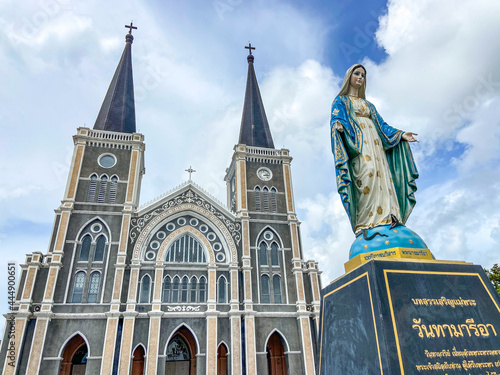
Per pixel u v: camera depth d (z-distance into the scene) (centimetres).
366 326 543
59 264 3212
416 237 667
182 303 3303
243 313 3362
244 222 3853
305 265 3884
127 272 3359
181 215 3781
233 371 3114
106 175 3778
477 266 596
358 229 737
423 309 532
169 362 3547
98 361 2942
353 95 866
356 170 768
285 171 4372
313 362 3322
